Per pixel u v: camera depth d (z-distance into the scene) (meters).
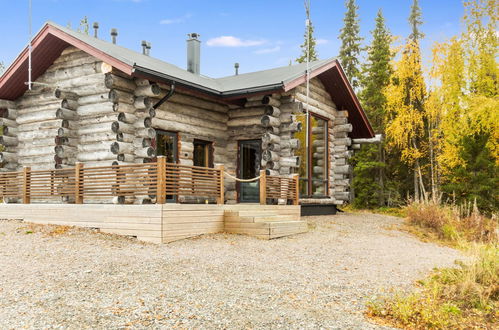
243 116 14.77
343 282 6.85
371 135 19.55
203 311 5.19
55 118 13.55
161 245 9.23
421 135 25.42
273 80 13.63
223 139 14.99
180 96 13.43
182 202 13.41
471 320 5.41
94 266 7.08
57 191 11.95
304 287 6.44
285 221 11.55
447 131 24.16
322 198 16.50
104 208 10.54
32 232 10.39
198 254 8.30
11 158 14.27
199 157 14.41
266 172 13.27
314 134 16.36
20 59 13.24
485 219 13.64
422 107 25.67
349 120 19.00
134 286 6.07
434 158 25.05
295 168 14.44
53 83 13.38
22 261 7.43
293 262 8.12
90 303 5.31
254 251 8.92
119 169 10.75
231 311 5.23
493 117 21.38
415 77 25.08
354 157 26.30
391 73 26.58
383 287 6.65
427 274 7.73
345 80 16.45
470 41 24.64
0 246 8.77
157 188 9.74
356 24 32.28
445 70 24.39
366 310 5.56
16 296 5.52
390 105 25.45
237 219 11.02
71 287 5.94
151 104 11.91
